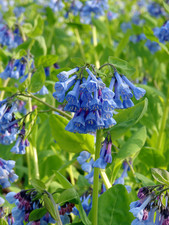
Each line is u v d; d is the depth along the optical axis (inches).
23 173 35.9
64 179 25.7
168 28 31.6
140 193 22.8
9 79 37.7
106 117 22.7
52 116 25.8
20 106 30.9
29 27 33.8
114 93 22.7
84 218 24.7
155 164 29.8
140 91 23.6
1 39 37.0
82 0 44.2
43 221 24.4
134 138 26.0
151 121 33.4
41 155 32.4
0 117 26.7
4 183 25.9
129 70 25.0
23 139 27.3
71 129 23.0
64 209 25.0
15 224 24.4
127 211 24.9
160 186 23.0
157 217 22.8
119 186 25.1
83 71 23.8
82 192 27.7
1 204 27.1
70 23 41.8
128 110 24.6
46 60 30.0
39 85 27.3
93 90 22.4
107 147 23.8
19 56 30.2
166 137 33.8
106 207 25.0
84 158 27.2
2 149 31.1
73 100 22.7
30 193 24.5
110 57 25.1
